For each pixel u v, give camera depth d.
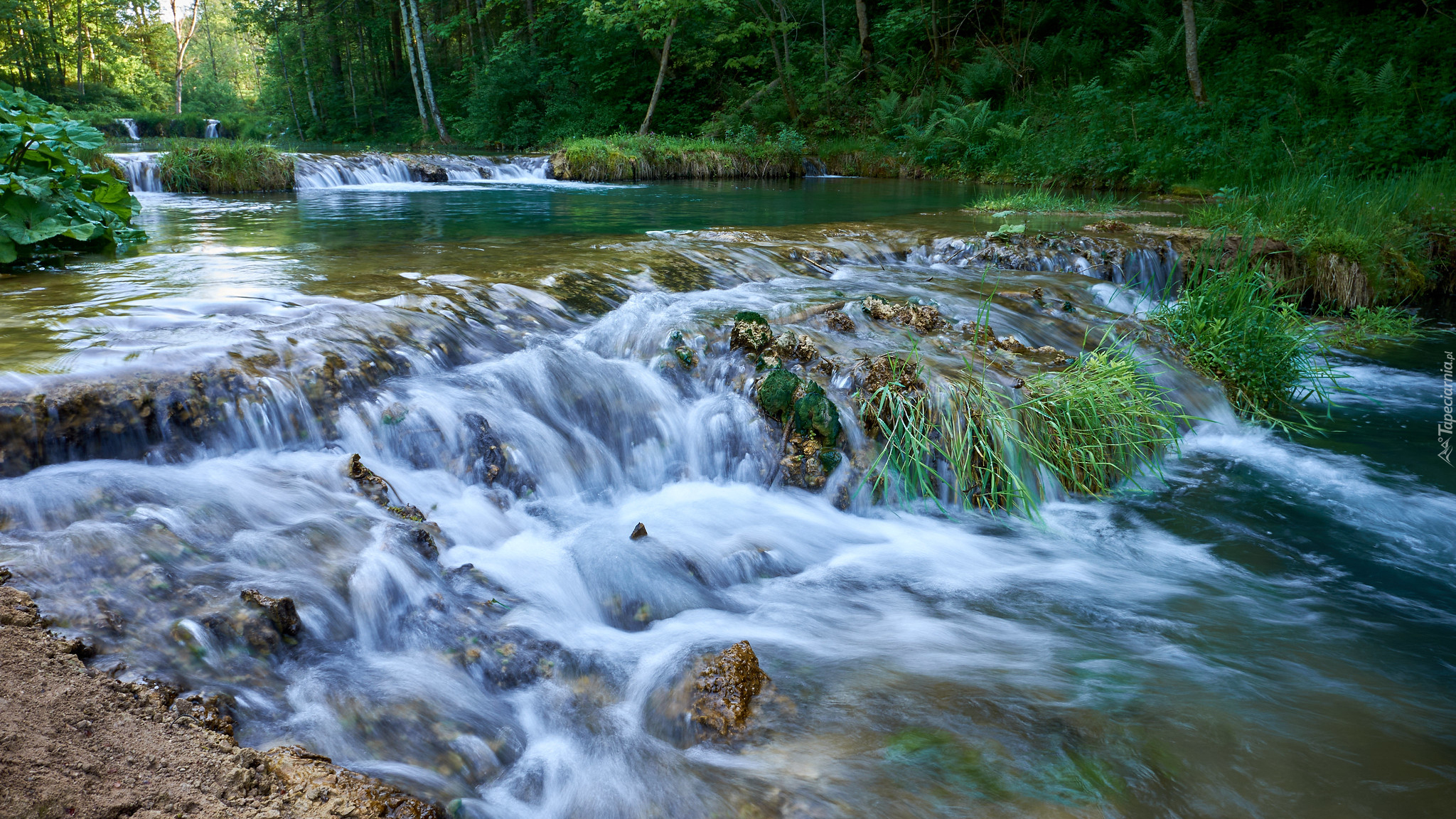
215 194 14.38
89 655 2.32
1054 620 3.57
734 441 4.73
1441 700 3.05
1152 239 9.28
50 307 4.75
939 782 2.50
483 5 34.84
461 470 4.11
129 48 50.03
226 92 61.53
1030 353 5.94
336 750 2.37
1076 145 18.61
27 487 3.02
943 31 26.39
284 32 39.50
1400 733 2.84
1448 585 4.00
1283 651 3.38
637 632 3.34
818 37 29.53
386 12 36.91
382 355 4.46
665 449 4.75
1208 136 16.62
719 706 2.76
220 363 3.90
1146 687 3.06
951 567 4.04
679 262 7.16
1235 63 18.89
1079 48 22.86
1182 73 19.78
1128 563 4.15
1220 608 3.73
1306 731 2.83
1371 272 9.20
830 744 2.66
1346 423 6.26
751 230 9.25
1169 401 5.82
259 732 2.33
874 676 3.06
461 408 4.31
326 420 3.97
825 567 3.98
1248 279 7.14
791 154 22.44
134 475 3.28
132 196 7.31
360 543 3.23
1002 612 3.63
